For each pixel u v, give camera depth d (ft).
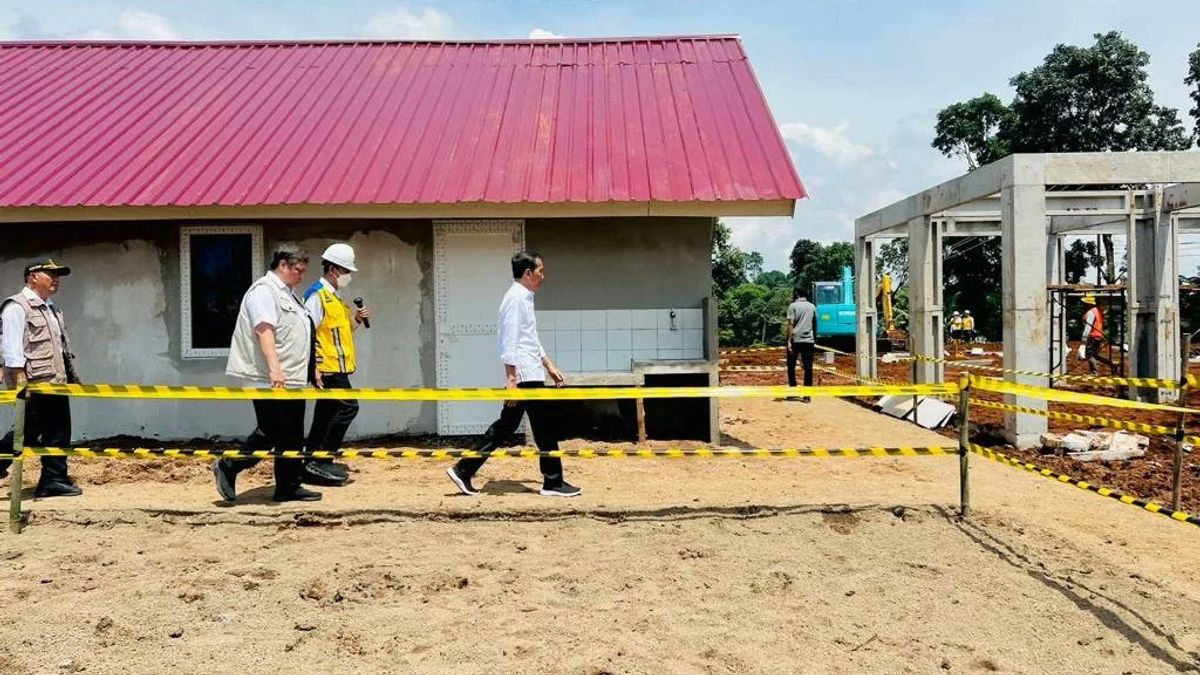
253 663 12.19
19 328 20.35
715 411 29.68
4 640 12.84
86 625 13.38
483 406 30.58
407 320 30.42
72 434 30.22
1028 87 120.47
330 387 22.15
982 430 34.42
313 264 30.22
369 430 30.60
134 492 22.17
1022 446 31.12
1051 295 57.16
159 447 29.30
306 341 20.49
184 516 18.98
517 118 33.68
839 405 44.73
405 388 30.45
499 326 20.81
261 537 17.80
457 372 30.48
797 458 27.45
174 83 37.17
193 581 15.20
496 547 17.15
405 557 16.52
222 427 30.27
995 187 33.65
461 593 14.74
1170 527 19.58
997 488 23.16
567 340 30.55
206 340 30.17
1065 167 32.17
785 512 19.21
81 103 35.04
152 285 30.12
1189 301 88.63
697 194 27.55
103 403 30.25
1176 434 20.81
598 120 33.30
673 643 12.80
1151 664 12.23
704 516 18.99
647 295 30.55
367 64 39.27
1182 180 32.37
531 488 22.38
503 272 30.40
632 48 40.63
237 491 22.04
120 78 37.78
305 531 18.20
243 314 19.63
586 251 30.50
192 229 29.91
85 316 30.14
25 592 14.71
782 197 27.27
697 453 18.13
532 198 27.58
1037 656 12.48
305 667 12.07
